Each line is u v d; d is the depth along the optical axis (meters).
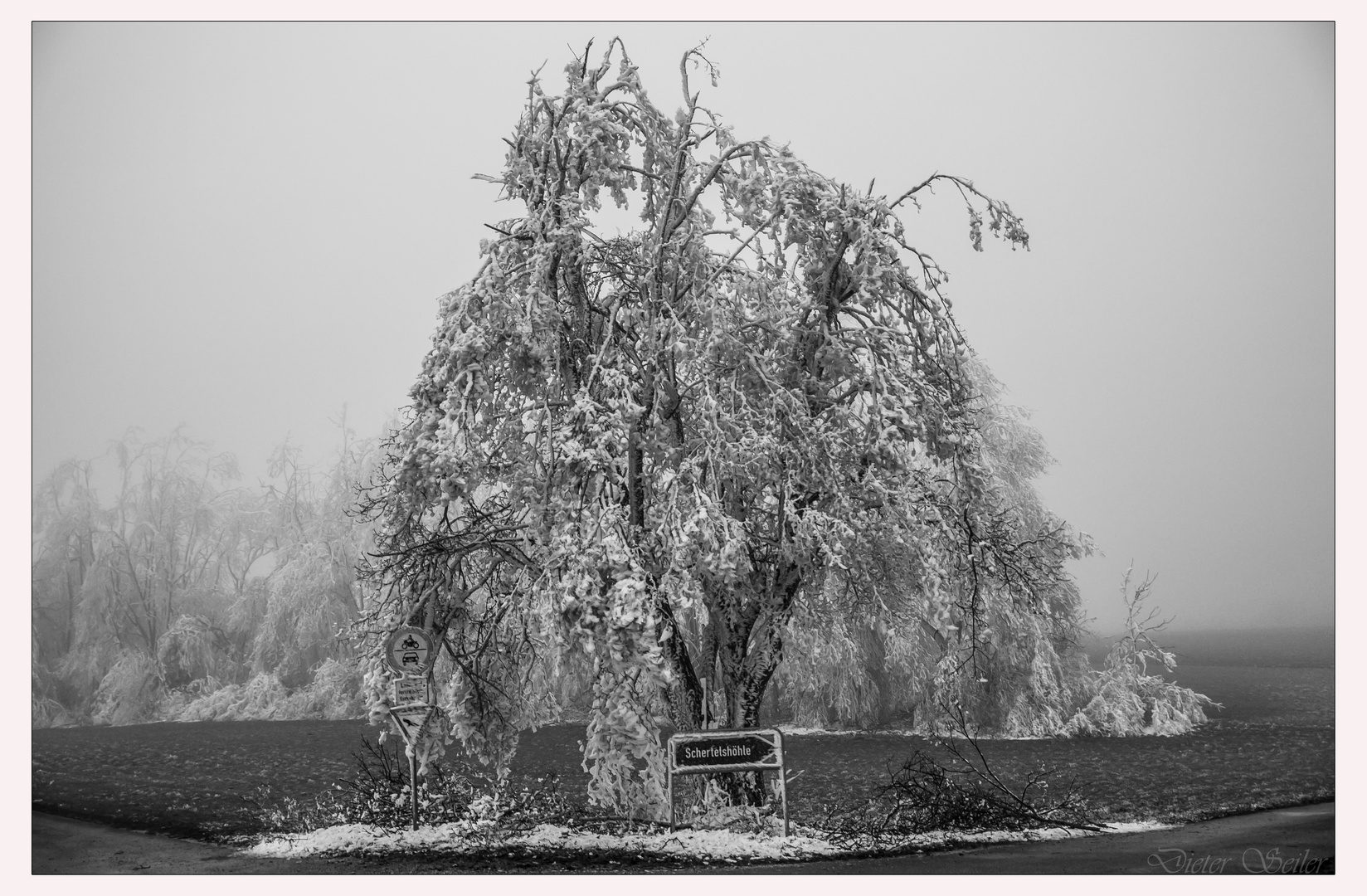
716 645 15.09
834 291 14.89
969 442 14.88
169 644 46.50
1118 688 29.66
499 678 15.77
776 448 13.62
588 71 15.81
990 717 29.06
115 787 21.12
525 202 15.74
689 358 14.06
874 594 15.13
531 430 14.62
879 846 13.27
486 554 15.57
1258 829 14.88
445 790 15.92
